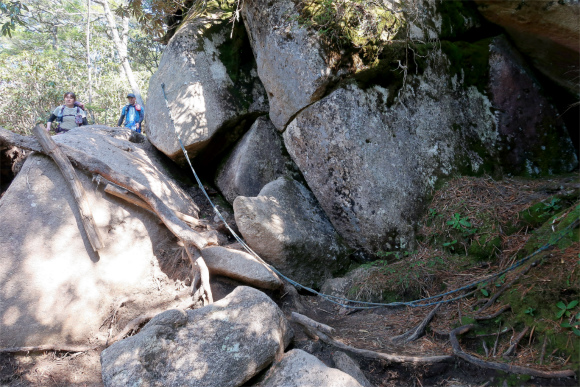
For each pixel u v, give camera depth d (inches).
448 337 127.0
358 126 175.3
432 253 169.2
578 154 207.2
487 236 158.4
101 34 551.8
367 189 175.3
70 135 187.9
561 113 212.4
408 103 187.6
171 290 157.9
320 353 128.4
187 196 212.8
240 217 169.3
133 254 158.9
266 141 217.6
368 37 176.7
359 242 183.2
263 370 115.1
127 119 305.7
